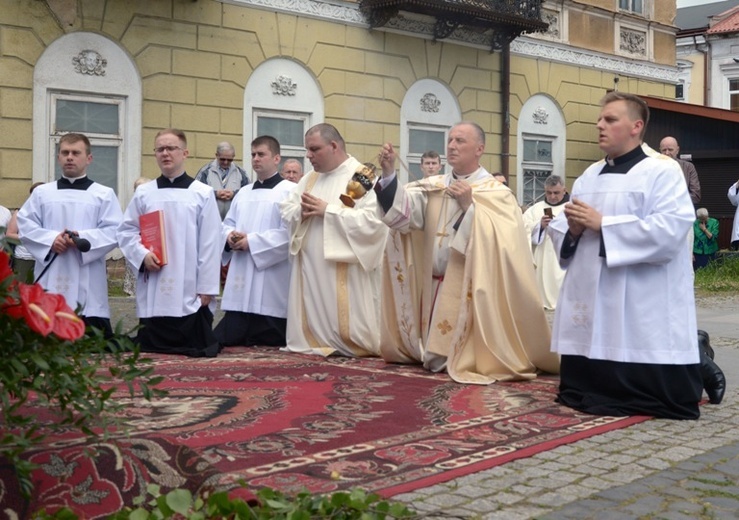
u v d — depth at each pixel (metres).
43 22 13.80
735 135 23.98
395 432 5.00
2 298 2.74
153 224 8.03
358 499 3.01
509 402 5.94
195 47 15.39
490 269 6.87
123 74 14.65
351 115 17.62
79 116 14.30
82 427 3.14
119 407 3.26
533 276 7.01
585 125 22.42
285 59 16.61
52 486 3.34
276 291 8.79
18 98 13.65
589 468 4.41
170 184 8.20
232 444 4.63
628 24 23.48
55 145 14.09
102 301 8.04
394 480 4.05
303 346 8.30
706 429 5.34
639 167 5.78
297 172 10.20
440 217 7.31
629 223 5.57
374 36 17.91
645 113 5.87
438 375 7.06
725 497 4.01
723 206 24.52
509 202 7.09
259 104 16.30
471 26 19.30
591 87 22.50
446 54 19.22
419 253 7.55
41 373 2.94
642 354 5.62
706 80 36.56
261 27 16.20
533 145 21.38
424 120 18.92
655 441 4.99
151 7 14.84
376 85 18.00
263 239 8.66
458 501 3.82
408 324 7.50
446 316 7.11
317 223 8.22
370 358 8.03
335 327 8.10
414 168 18.83
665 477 4.29
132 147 14.80
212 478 3.43
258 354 8.22
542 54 21.28
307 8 16.80
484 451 4.61
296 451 4.52
